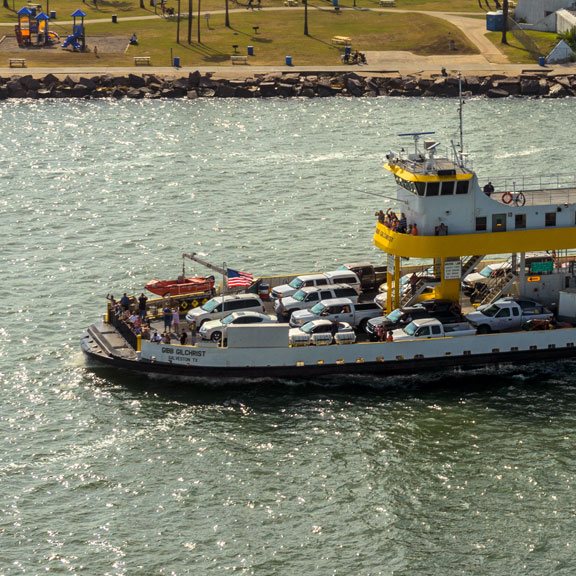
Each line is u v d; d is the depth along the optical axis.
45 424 194.88
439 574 153.12
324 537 161.50
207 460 182.38
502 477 176.50
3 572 153.50
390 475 177.50
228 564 155.38
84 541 160.50
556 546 158.88
